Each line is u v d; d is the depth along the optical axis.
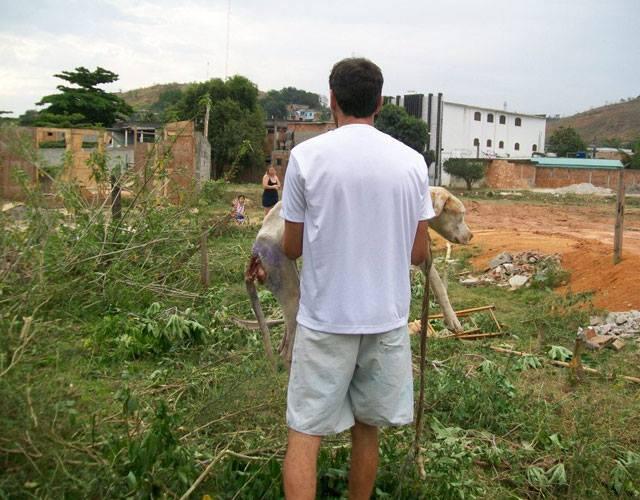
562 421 5.11
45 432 3.17
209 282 9.02
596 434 4.73
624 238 17.34
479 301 9.66
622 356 7.02
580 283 10.30
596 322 8.26
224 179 9.82
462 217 6.22
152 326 6.42
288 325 4.21
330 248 2.99
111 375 5.46
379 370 3.12
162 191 9.70
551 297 9.48
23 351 3.26
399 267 3.12
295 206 3.05
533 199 40.78
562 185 58.09
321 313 3.02
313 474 3.07
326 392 3.05
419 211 3.19
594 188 51.97
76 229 7.23
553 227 21.44
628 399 5.66
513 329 8.04
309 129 53.81
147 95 155.50
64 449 3.25
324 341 3.02
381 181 3.00
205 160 22.19
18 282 4.29
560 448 4.55
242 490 3.61
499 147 76.38
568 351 6.96
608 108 174.12
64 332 4.57
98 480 3.28
